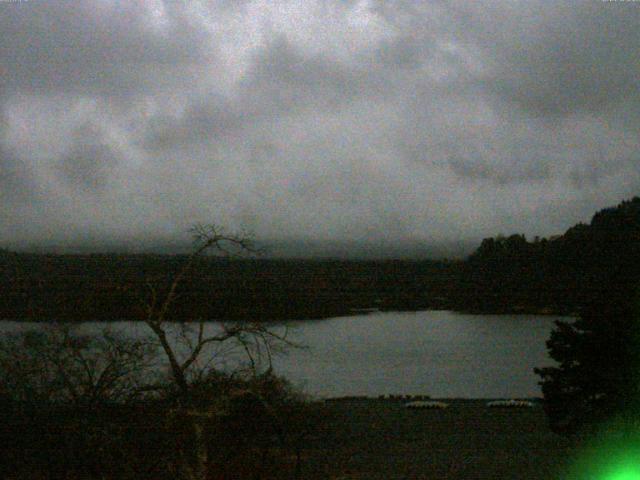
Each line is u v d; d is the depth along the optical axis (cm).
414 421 7375
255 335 2542
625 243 19000
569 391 5753
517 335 17900
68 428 2734
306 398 6762
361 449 5781
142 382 2856
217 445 2828
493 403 8412
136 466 2662
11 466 2789
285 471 3256
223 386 2494
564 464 5278
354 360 13500
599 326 5459
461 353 14788
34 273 10681
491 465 5219
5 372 2922
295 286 17875
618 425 5391
